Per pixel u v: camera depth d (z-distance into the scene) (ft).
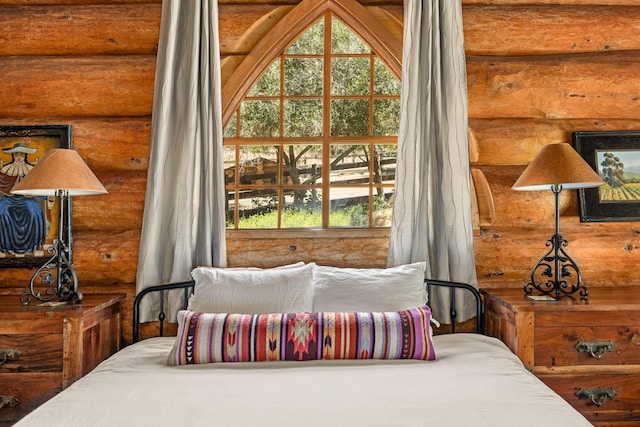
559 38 9.35
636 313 7.63
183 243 8.55
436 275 8.85
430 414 4.80
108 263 8.95
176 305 8.55
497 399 5.20
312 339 6.62
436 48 8.87
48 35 9.09
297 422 4.61
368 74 9.67
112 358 6.98
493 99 9.29
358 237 9.16
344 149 9.70
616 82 9.29
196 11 8.75
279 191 9.64
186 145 8.61
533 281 8.38
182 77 8.81
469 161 8.91
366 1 9.38
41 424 4.66
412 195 8.65
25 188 7.33
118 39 9.17
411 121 8.68
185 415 4.80
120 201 9.04
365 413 4.82
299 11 9.21
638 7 9.47
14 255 8.84
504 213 9.21
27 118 9.10
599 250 9.21
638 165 9.32
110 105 9.16
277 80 9.64
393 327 6.73
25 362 7.15
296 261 9.11
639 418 7.62
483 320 8.98
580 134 9.29
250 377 5.92
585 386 7.59
